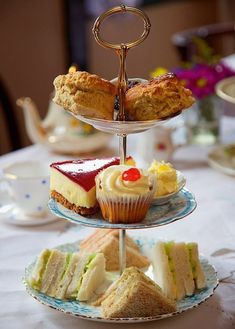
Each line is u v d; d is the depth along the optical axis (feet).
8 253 3.66
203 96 5.22
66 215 3.06
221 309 3.07
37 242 3.79
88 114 2.94
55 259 3.18
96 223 2.96
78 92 2.92
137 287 2.93
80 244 3.54
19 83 9.51
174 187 3.13
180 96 2.96
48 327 2.97
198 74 5.22
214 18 13.11
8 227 3.99
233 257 3.58
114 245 3.40
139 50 11.55
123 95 2.94
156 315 2.93
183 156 5.12
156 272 3.20
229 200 4.31
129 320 2.89
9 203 4.27
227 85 4.82
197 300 3.06
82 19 10.25
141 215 2.96
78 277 3.14
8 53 9.24
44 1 9.54
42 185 3.99
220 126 5.52
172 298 3.06
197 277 3.15
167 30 12.17
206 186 4.54
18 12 9.21
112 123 2.88
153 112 2.95
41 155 5.15
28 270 3.27
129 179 2.91
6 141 9.11
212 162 4.84
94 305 3.06
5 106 6.88
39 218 4.03
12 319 3.03
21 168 4.27
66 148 5.09
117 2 10.98
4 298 3.19
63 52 10.10
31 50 9.54
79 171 3.10
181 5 12.37
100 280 3.19
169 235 3.86
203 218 4.07
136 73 11.71
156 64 12.17
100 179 2.95
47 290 3.13
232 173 4.67
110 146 5.34
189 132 5.50
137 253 3.44
